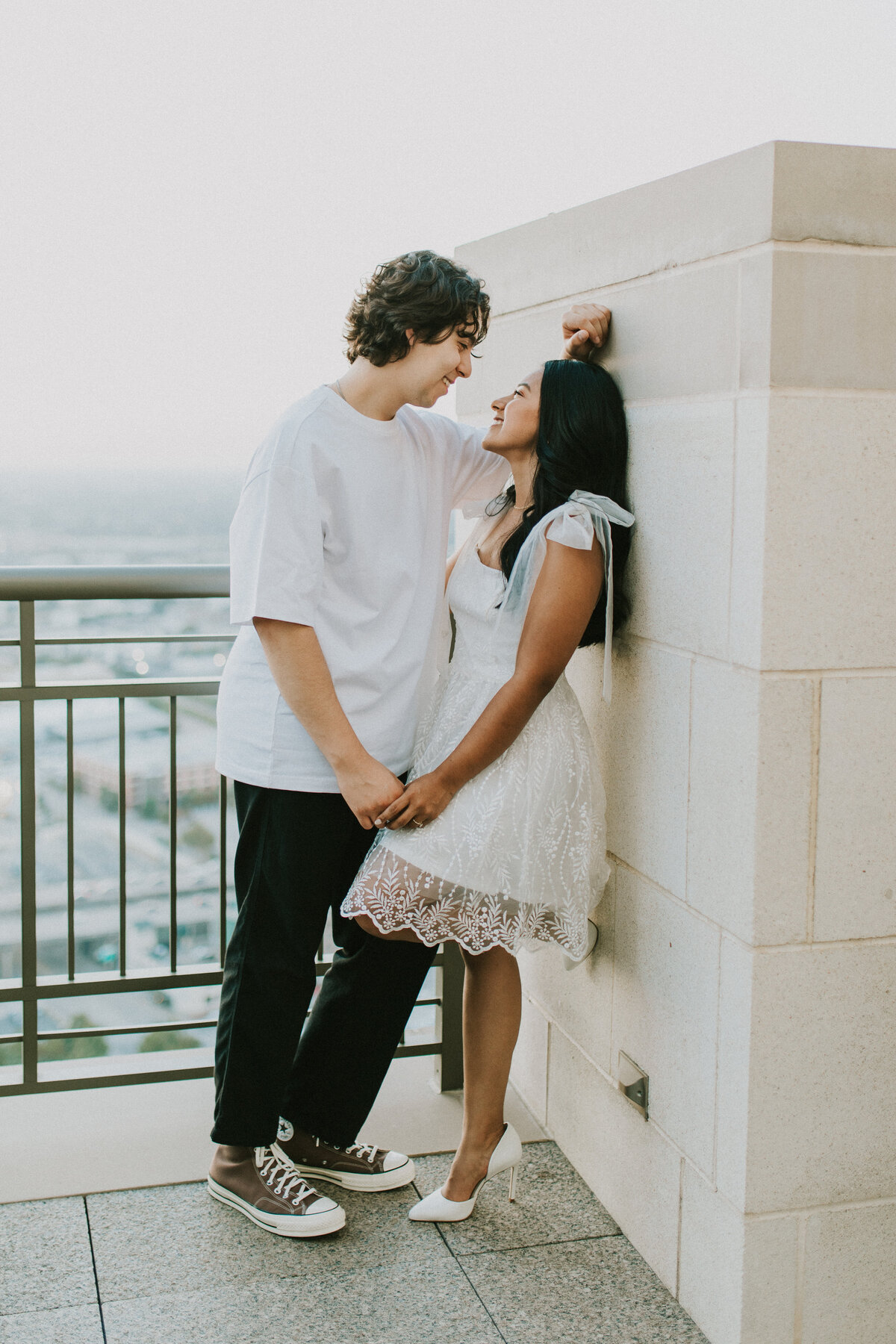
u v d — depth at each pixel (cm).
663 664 161
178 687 211
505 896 160
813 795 137
